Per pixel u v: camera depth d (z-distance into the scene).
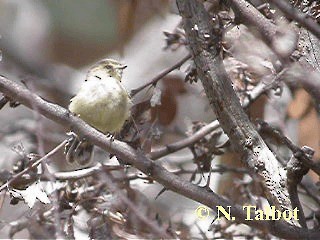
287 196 9.91
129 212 11.66
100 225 11.45
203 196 9.88
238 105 9.91
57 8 15.57
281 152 12.68
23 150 10.94
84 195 11.69
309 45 9.82
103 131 11.52
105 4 14.94
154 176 9.91
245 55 10.90
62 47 15.84
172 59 15.66
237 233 12.43
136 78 15.62
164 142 13.91
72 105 11.46
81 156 11.09
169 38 12.77
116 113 11.38
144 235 11.59
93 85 11.45
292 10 8.23
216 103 9.91
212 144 12.35
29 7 16.55
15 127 14.39
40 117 10.65
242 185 12.64
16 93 9.57
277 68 10.91
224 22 10.28
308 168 10.02
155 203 14.07
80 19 15.23
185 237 12.15
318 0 9.98
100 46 15.36
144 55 15.73
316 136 12.73
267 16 10.44
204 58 9.90
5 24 16.70
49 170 11.04
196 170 12.41
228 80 9.91
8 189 10.51
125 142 11.02
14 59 16.44
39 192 10.57
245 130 9.90
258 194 12.12
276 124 13.21
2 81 9.53
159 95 11.80
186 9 9.96
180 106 15.07
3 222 11.90
